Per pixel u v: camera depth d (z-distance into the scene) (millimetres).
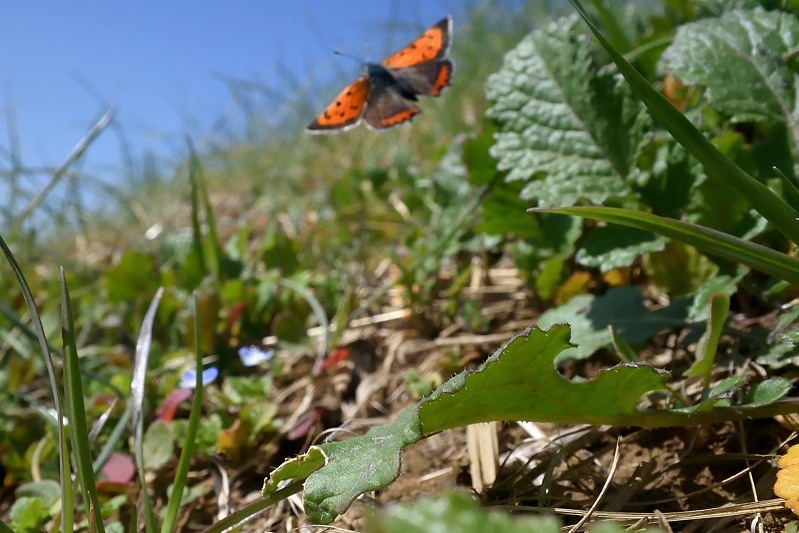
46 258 216
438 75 125
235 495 89
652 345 90
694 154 61
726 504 62
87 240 224
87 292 162
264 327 135
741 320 83
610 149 88
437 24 126
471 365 104
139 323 140
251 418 96
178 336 136
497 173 106
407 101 128
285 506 80
